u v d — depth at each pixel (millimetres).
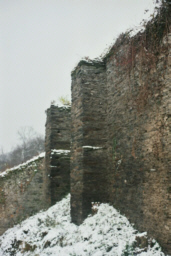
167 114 6680
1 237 12766
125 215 8305
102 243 7156
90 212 9305
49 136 14148
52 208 12336
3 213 14078
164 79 6844
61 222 10289
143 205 7418
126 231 7684
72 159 10469
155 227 6867
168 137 6602
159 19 6895
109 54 9906
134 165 7969
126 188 8344
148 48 7391
